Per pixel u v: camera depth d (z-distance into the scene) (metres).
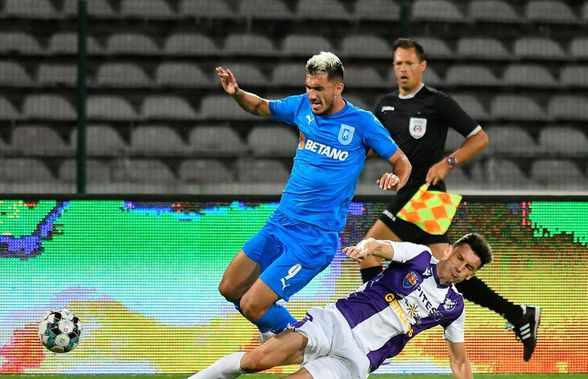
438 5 37.38
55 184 30.84
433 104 20.28
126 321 20.64
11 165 31.08
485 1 37.84
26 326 20.55
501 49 36.84
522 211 20.97
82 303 20.61
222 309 20.73
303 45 36.06
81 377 20.48
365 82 34.75
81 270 20.61
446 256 16.30
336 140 16.86
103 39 35.69
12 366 20.53
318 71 16.41
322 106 16.61
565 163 33.00
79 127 24.02
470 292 20.59
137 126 33.16
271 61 35.56
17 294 20.55
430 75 35.69
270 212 20.83
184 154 31.44
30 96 34.25
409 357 20.72
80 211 20.64
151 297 20.69
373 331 16.17
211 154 31.81
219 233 20.81
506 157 32.72
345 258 20.78
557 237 21.02
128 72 34.78
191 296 20.72
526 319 20.36
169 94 34.16
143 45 35.66
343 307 16.23
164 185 30.77
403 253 16.09
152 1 36.56
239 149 32.84
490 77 36.06
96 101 33.69
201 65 35.25
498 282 20.92
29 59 35.00
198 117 33.75
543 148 34.34
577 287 21.03
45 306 20.56
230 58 35.38
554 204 21.02
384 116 20.67
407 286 16.22
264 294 16.91
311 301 20.73
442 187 20.91
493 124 34.81
